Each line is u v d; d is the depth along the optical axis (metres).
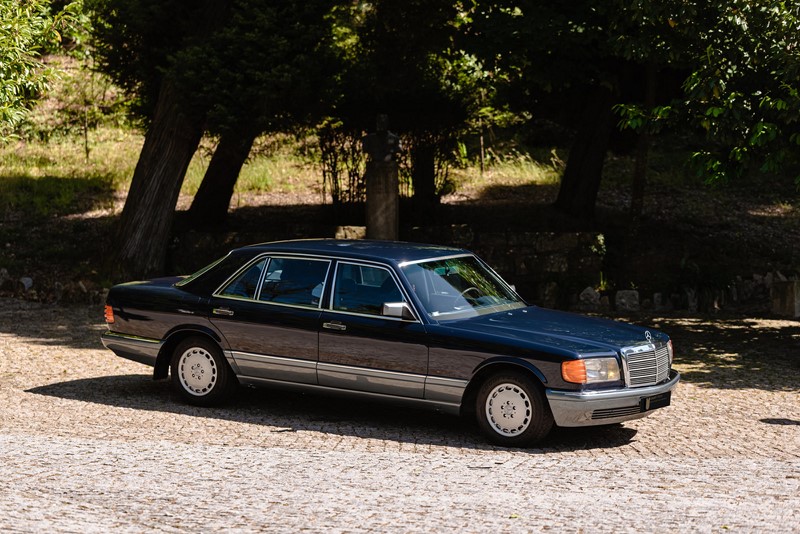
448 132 20.42
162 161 18.38
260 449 7.56
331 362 8.48
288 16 17.50
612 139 22.34
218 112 16.98
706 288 17.92
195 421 8.58
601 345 7.84
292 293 8.72
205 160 24.84
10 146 25.12
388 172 17.27
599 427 8.67
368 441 7.95
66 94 27.73
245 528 5.51
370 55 19.77
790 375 11.55
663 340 8.45
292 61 17.11
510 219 21.05
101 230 20.67
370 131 19.97
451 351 7.99
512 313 8.65
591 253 19.16
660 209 23.73
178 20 18.41
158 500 6.09
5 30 10.96
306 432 8.23
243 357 8.87
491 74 20.52
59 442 7.68
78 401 9.37
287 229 19.61
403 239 19.20
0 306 16.12
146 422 8.49
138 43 18.97
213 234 19.09
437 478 6.76
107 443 7.68
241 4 17.16
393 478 6.73
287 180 24.59
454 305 8.43
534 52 17.56
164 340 9.23
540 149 27.58
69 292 16.70
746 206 24.91
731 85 12.70
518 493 6.37
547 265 19.03
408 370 8.16
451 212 21.56
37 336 13.41
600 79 18.64
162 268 18.61
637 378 7.97
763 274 19.64
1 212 21.34
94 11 20.12
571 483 6.66
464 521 5.68
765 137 12.08
